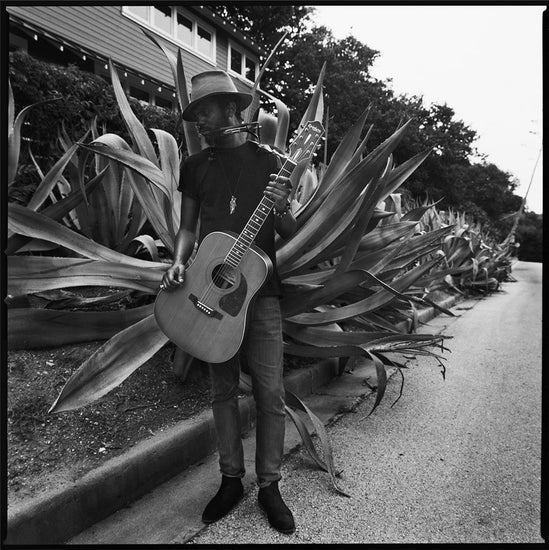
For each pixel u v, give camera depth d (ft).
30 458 6.43
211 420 8.27
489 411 11.11
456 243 34.27
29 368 8.14
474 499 7.26
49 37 31.96
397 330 12.91
